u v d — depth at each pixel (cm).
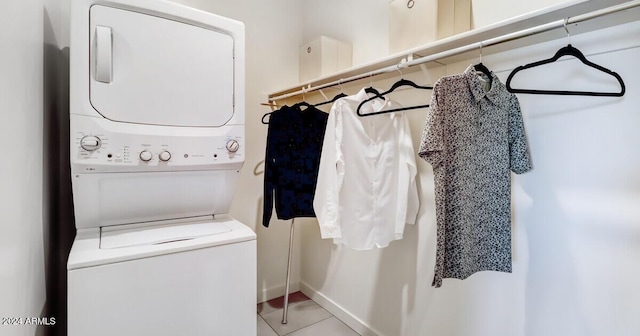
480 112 111
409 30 139
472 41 115
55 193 133
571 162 107
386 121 154
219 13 212
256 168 233
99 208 118
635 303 95
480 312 133
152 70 120
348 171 143
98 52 108
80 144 106
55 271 136
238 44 143
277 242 246
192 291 112
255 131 231
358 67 154
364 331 192
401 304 169
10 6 73
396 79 170
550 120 111
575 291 107
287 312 221
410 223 156
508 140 118
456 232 106
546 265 114
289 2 248
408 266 164
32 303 92
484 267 116
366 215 146
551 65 110
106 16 111
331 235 137
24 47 85
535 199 116
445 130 103
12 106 75
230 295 120
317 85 196
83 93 107
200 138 131
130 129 115
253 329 125
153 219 132
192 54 129
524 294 120
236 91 142
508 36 98
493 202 116
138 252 102
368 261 190
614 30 96
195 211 142
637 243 94
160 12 122
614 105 97
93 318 94
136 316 101
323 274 231
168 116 123
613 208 98
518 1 125
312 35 245
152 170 122
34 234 95
